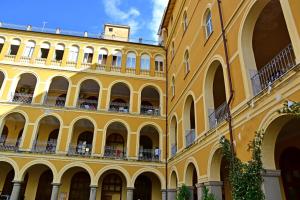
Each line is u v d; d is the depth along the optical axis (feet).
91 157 69.87
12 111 71.46
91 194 66.33
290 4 25.16
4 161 66.13
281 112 24.48
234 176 30.58
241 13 34.78
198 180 44.78
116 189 78.23
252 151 28.60
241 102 32.58
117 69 83.35
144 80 83.10
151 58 86.99
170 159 67.72
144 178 81.15
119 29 106.11
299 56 23.13
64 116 73.46
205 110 44.47
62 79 82.23
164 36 89.40
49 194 75.46
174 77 72.49
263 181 26.32
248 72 32.07
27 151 67.46
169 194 64.80
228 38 38.11
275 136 27.40
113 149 80.64
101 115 75.41
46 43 83.76
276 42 41.11
